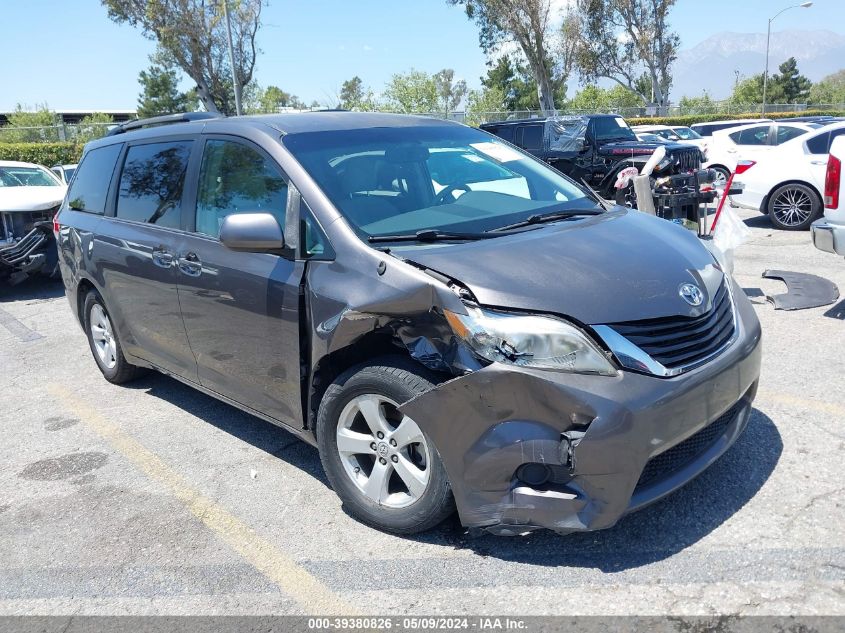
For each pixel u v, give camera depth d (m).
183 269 4.12
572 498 2.73
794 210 10.80
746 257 8.73
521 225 3.57
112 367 5.55
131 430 4.77
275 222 3.40
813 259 8.38
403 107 34.09
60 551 3.39
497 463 2.79
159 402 5.27
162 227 4.41
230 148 4.06
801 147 10.71
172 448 4.45
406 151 4.01
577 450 2.69
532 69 43.66
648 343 2.84
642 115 43.97
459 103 54.06
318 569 3.08
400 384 3.01
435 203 3.77
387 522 3.23
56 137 30.08
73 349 6.83
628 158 13.97
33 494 3.98
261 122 4.07
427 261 3.06
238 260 3.75
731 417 3.29
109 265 4.89
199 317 4.07
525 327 2.76
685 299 3.02
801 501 3.26
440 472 2.97
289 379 3.56
